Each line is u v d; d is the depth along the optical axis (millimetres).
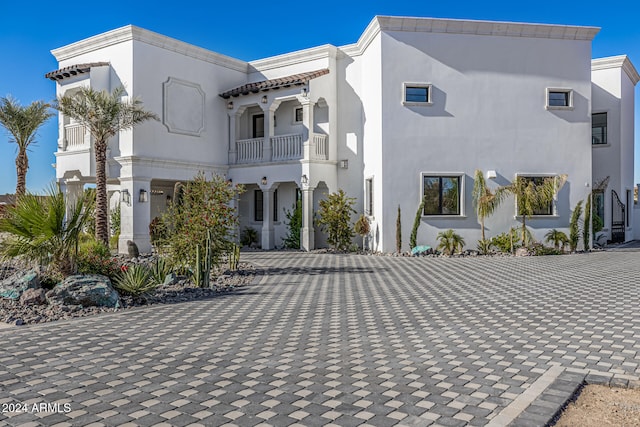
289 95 21781
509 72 20391
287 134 22750
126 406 4645
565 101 20891
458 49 20172
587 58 20812
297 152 21734
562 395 4785
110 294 9461
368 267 15781
